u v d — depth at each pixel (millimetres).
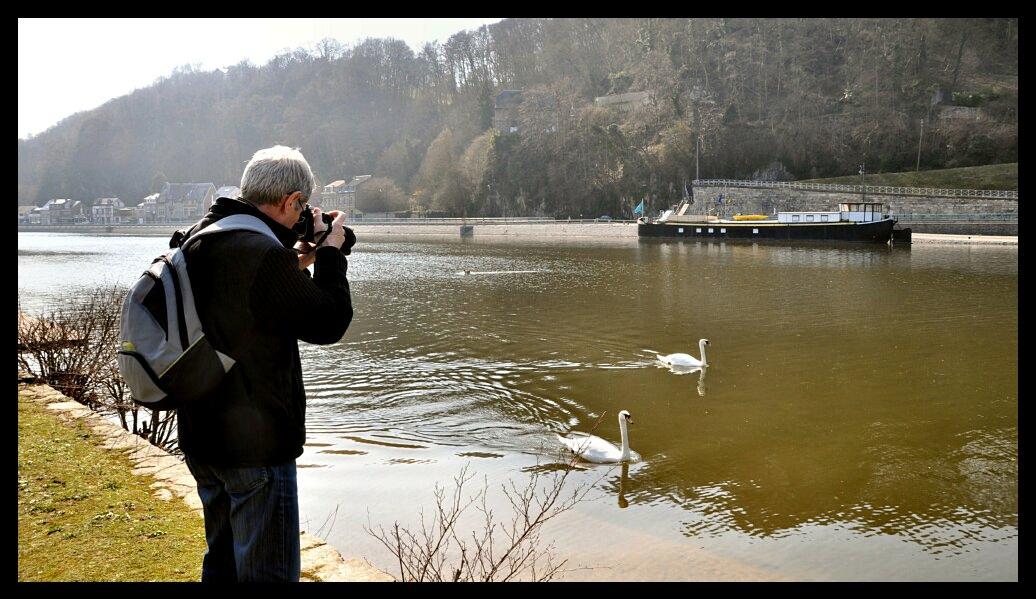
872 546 8711
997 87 140875
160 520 5953
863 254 58406
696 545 8648
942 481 10633
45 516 5945
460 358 18750
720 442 12320
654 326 23953
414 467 10938
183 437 3510
